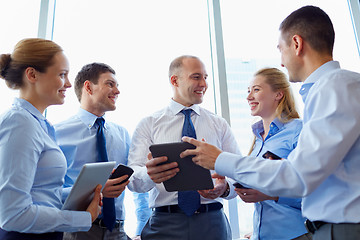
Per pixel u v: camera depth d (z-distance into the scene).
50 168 1.19
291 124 1.57
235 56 2.62
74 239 1.54
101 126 1.79
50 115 2.20
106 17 2.50
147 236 1.59
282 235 1.40
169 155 1.27
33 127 1.13
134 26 2.52
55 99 1.30
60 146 1.71
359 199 0.84
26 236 1.09
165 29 2.57
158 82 2.40
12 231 1.07
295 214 1.39
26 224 1.02
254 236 1.57
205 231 1.54
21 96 1.27
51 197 1.20
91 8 2.51
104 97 1.80
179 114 1.84
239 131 2.47
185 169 1.29
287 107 1.67
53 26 2.43
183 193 1.55
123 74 2.38
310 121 0.91
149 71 2.42
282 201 1.38
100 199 1.33
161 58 2.47
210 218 1.57
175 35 2.57
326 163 0.84
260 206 1.53
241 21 2.71
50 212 1.08
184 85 1.80
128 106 2.32
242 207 2.35
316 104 0.92
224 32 2.66
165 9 2.62
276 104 1.71
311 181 0.85
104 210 1.58
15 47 1.25
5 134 1.07
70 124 1.79
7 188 1.01
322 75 1.01
